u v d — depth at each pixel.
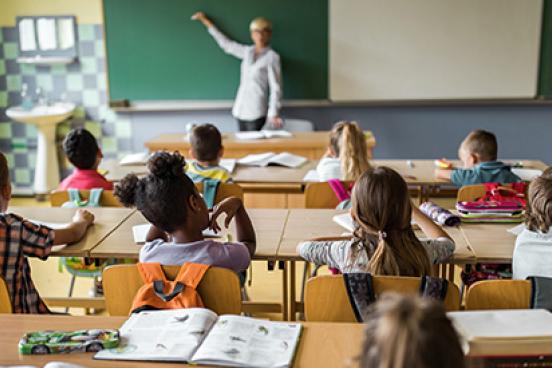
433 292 1.71
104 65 5.68
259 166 3.91
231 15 5.43
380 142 5.64
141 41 5.54
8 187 2.27
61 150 5.80
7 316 1.68
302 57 5.48
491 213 2.60
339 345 1.50
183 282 1.81
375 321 0.87
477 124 5.52
